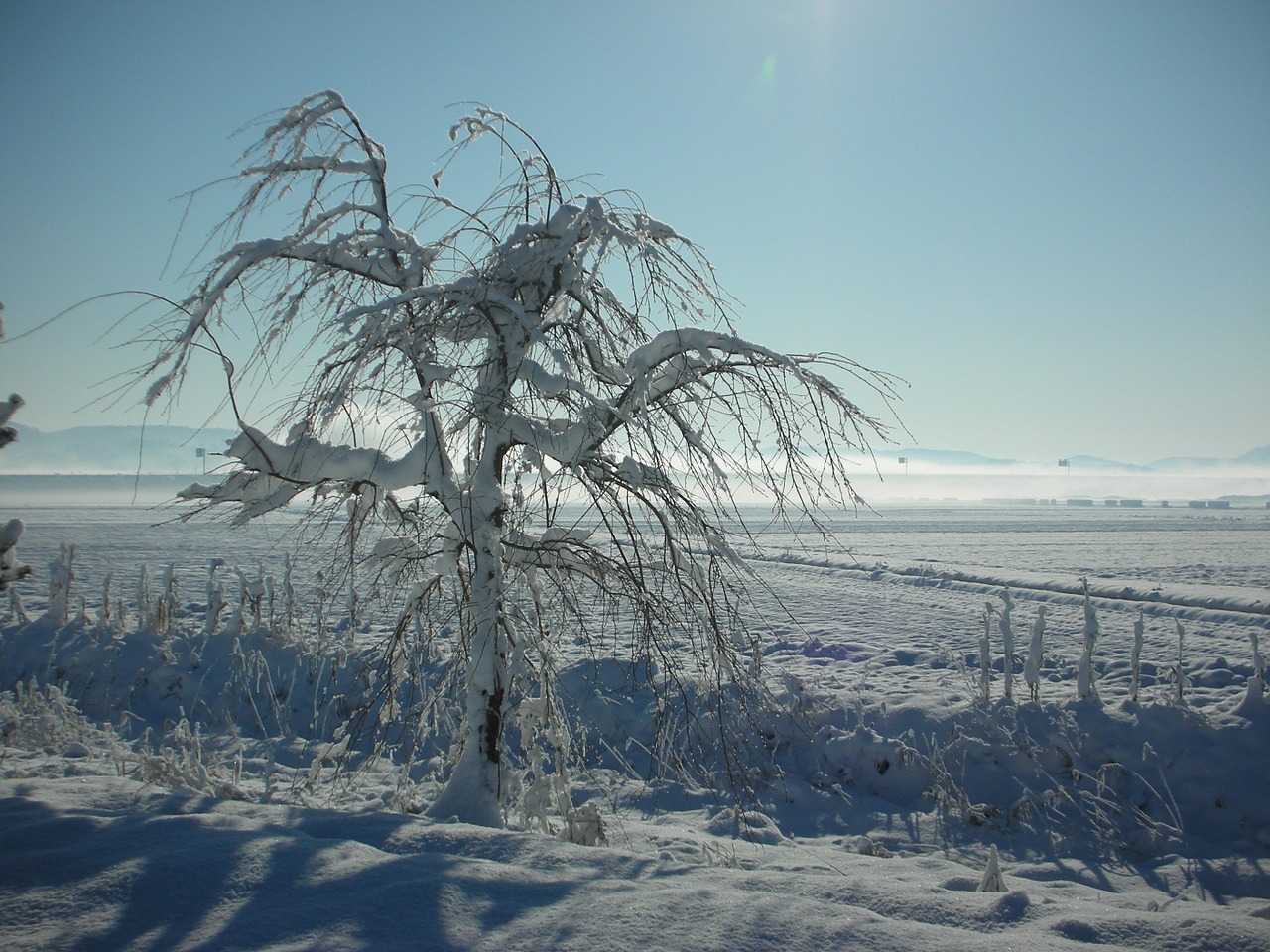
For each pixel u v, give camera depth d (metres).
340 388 4.79
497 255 5.47
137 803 4.39
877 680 11.30
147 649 11.96
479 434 5.94
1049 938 3.16
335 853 3.60
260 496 5.57
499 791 5.68
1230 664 11.73
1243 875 6.92
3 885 3.13
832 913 3.17
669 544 5.70
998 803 8.38
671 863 3.92
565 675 10.32
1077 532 57.19
